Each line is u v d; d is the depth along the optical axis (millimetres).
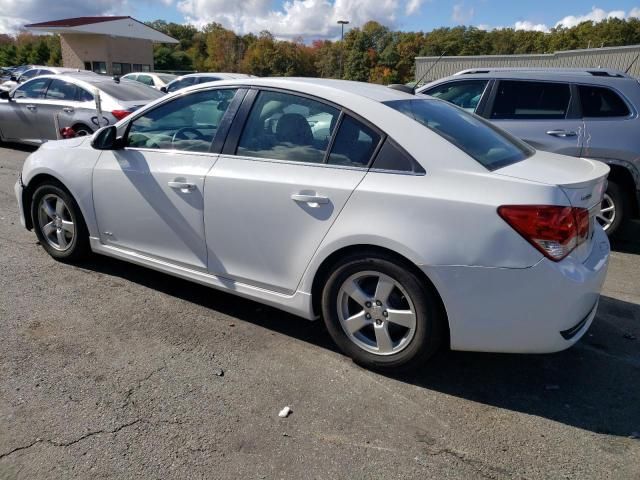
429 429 2621
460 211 2639
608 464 2410
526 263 2557
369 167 2930
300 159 3150
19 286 4074
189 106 3680
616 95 5434
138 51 39000
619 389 3023
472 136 3141
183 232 3627
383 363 3016
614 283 4645
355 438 2537
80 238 4363
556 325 2633
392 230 2760
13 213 6109
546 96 5715
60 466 2287
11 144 11289
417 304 2807
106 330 3473
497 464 2396
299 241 3107
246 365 3127
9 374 2924
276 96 3332
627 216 5641
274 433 2547
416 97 3498
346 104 3076
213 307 3879
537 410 2805
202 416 2648
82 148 4207
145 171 3732
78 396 2764
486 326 2691
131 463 2320
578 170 2986
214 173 3404
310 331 3576
